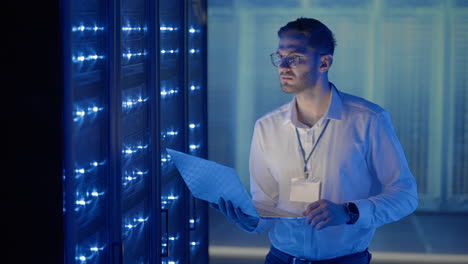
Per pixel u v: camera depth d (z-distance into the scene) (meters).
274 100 8.01
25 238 1.87
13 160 1.85
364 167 2.61
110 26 2.21
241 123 8.06
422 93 7.90
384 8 7.79
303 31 2.51
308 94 2.60
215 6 7.93
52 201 1.86
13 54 1.82
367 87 7.92
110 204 2.28
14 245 1.87
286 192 2.69
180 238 3.48
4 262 1.88
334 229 2.58
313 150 2.62
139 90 2.68
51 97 1.83
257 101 8.02
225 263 6.17
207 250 4.00
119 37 2.26
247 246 6.71
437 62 7.83
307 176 2.61
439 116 7.91
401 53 7.86
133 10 2.57
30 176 1.85
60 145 1.84
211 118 8.09
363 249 2.67
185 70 3.33
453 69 7.82
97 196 2.21
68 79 1.84
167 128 3.23
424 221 7.57
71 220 1.88
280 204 2.72
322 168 2.61
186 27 3.33
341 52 7.90
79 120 2.03
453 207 7.93
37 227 1.87
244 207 2.32
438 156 7.94
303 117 2.68
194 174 2.34
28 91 1.83
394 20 7.81
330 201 2.38
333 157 2.59
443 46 7.80
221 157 8.12
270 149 2.71
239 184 2.24
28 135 1.84
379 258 6.29
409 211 2.52
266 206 2.50
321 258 2.62
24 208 1.86
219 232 7.17
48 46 1.82
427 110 7.92
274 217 2.34
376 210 2.42
